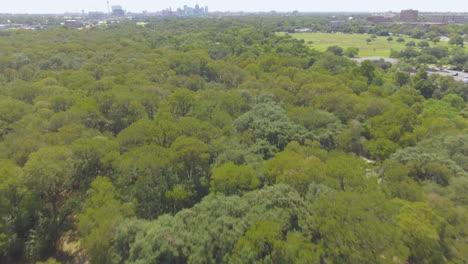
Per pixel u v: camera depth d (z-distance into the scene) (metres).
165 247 16.72
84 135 28.56
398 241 15.76
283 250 15.73
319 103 42.97
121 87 43.78
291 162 24.22
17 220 20.45
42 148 23.41
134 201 23.11
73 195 24.19
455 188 22.09
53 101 37.25
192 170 26.55
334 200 18.34
